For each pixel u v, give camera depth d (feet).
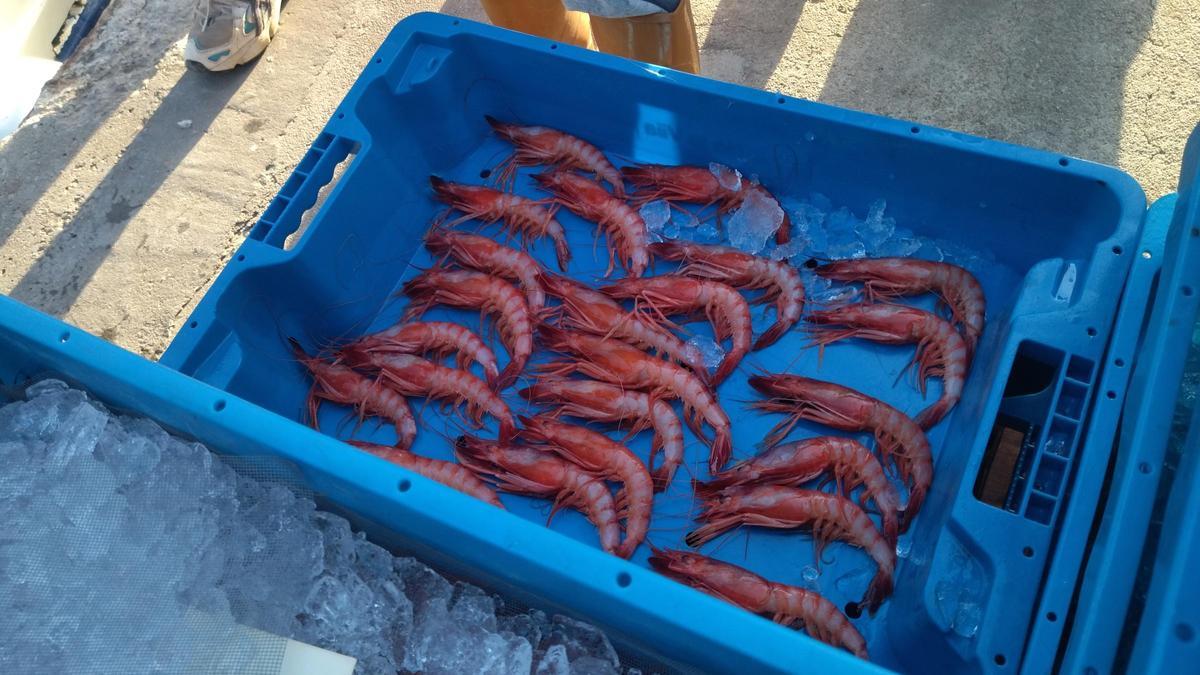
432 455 2.19
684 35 2.56
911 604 1.70
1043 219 2.04
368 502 1.56
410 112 2.44
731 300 2.20
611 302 2.25
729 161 2.37
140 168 3.31
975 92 2.95
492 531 1.45
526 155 2.53
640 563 1.98
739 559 1.97
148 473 1.54
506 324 2.29
